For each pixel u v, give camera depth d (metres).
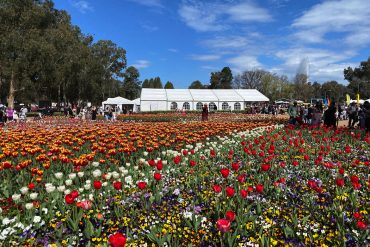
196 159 8.80
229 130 15.02
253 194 5.68
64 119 35.31
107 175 5.96
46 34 43.59
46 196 5.55
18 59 39.97
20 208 5.15
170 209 5.03
